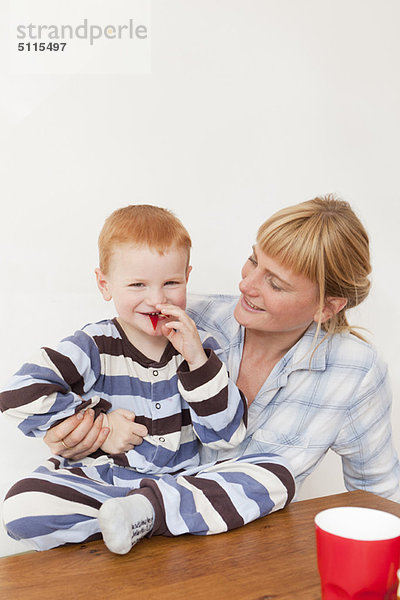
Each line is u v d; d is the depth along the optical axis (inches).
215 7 68.9
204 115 68.9
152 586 28.1
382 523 26.6
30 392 42.3
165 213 49.4
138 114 65.7
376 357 51.1
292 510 38.7
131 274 45.8
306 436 49.5
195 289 68.7
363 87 78.4
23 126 60.9
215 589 27.8
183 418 48.9
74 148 63.2
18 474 61.7
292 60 73.5
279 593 27.5
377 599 24.5
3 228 60.5
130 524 31.6
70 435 43.2
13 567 30.1
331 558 24.8
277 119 72.9
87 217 64.1
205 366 43.0
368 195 79.4
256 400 50.1
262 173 72.3
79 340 46.5
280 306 45.3
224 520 34.9
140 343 49.0
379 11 79.0
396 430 80.9
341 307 48.4
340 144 77.0
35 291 62.2
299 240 43.7
